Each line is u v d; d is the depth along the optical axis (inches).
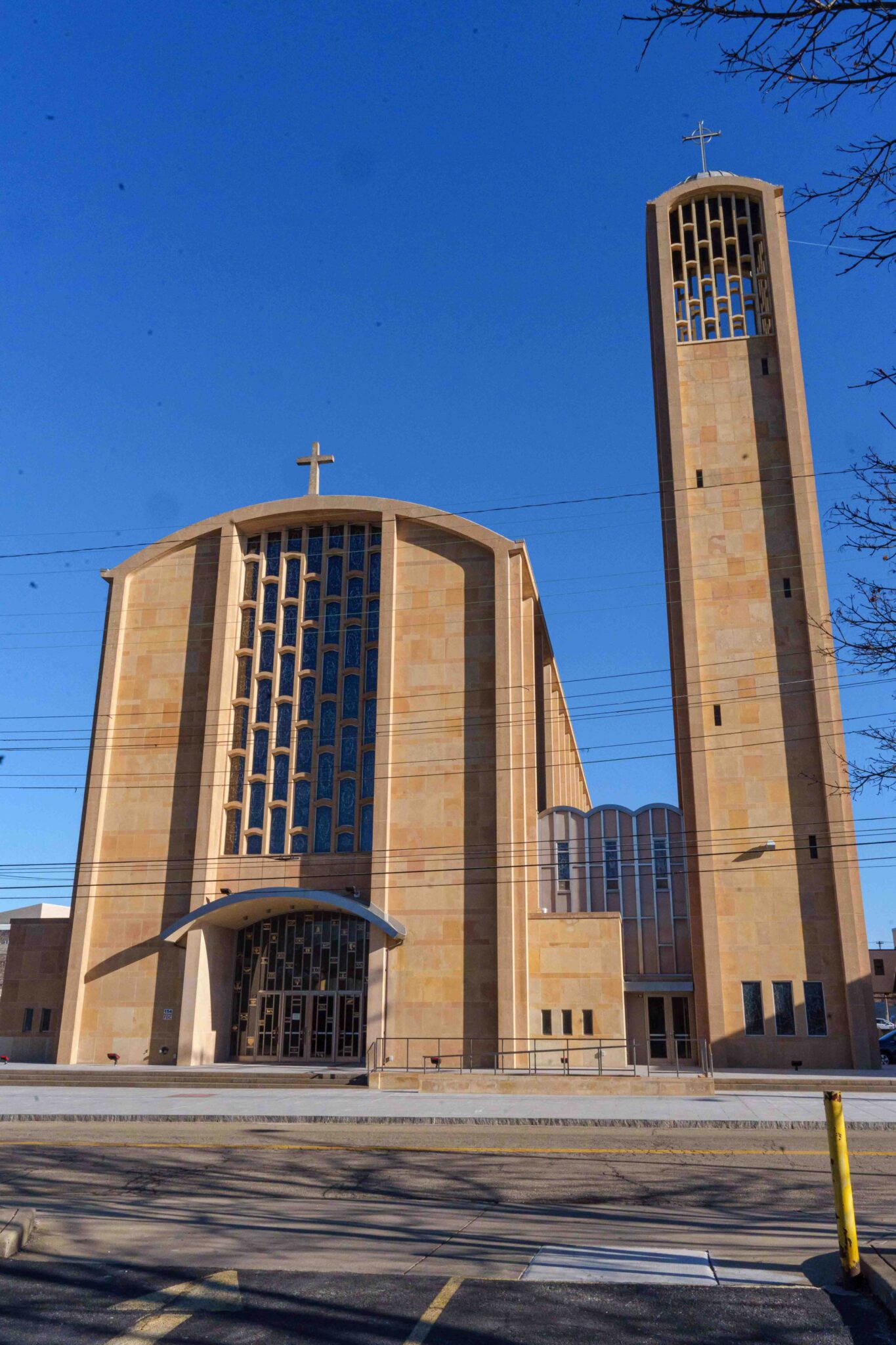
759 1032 1594.5
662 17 299.9
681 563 1828.2
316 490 1943.9
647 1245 425.4
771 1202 526.0
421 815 1711.4
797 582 1786.4
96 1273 394.0
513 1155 705.6
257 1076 1418.6
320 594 1907.0
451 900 1660.9
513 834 1679.4
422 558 1849.2
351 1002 1729.8
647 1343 299.6
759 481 1850.4
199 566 1937.7
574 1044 1610.5
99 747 1844.2
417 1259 406.9
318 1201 544.4
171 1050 1663.4
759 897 1649.9
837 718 1701.5
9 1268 401.4
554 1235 451.2
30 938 1881.2
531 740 1878.7
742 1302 336.5
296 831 1782.7
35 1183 601.9
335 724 1825.8
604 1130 858.1
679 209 2079.2
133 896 1761.8
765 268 2038.6
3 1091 1317.7
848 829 1648.6
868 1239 427.2
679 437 1894.7
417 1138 802.8
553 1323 318.0
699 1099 1111.0
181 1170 647.8
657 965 1765.5
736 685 1752.0
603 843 1850.4
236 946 1803.6
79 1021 1700.3
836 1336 302.8
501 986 1589.6
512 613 1796.3
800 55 302.2
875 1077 1362.0
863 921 1604.3
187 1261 410.9
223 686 1844.2
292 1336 312.2
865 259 334.3
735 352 1929.1
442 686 1770.4
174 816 1796.3
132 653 1902.1
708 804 1699.1
